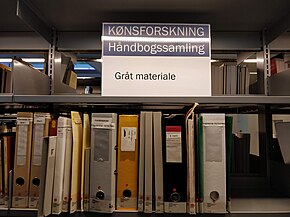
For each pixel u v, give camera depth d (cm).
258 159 141
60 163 90
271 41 128
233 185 135
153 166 90
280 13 110
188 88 99
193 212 87
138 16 113
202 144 90
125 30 101
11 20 122
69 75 145
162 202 88
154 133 91
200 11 108
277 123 110
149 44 101
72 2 100
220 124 90
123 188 91
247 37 134
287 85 109
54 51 133
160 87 99
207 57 101
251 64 145
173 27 102
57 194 88
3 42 138
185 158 89
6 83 119
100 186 89
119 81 98
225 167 89
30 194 94
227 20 118
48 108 128
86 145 94
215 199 88
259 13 111
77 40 135
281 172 121
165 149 89
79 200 91
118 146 92
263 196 114
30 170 95
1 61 156
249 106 137
